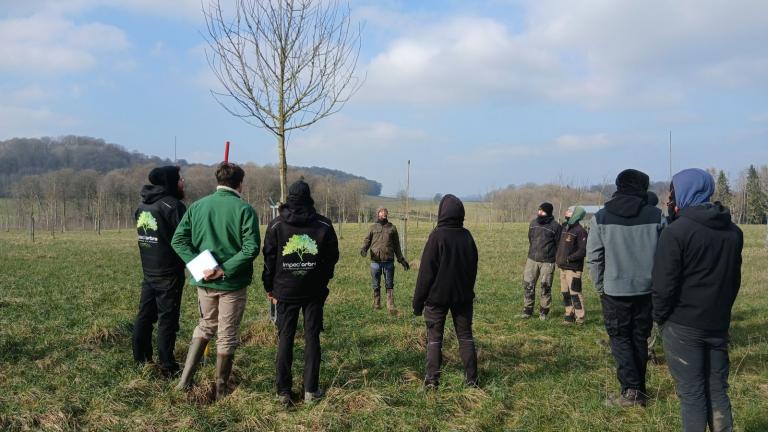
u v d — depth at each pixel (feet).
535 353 21.43
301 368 18.19
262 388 16.08
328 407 14.12
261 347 20.62
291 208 14.85
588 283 44.21
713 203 11.99
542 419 14.19
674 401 15.37
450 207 16.17
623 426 13.75
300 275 14.74
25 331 21.72
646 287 14.96
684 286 11.74
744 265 54.85
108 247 73.67
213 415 13.69
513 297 36.55
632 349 15.47
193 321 25.86
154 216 16.08
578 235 27.71
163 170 16.67
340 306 31.19
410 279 43.80
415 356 19.84
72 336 21.21
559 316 30.32
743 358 19.70
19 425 12.91
